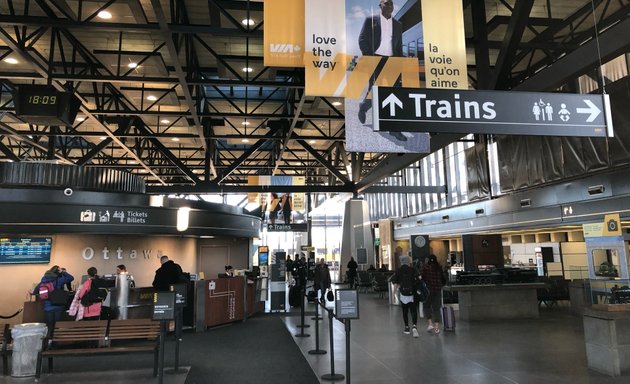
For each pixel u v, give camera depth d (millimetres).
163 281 9328
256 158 32031
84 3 10609
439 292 9117
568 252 17094
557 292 13344
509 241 22359
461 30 6590
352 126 6156
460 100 4410
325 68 6109
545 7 11531
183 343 8523
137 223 11656
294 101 16672
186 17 11367
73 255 11312
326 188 22641
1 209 10141
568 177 15641
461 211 24328
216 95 17984
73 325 6609
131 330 6617
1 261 10336
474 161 23000
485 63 9562
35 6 11219
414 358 6895
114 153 28906
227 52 13883
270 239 48469
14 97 10125
